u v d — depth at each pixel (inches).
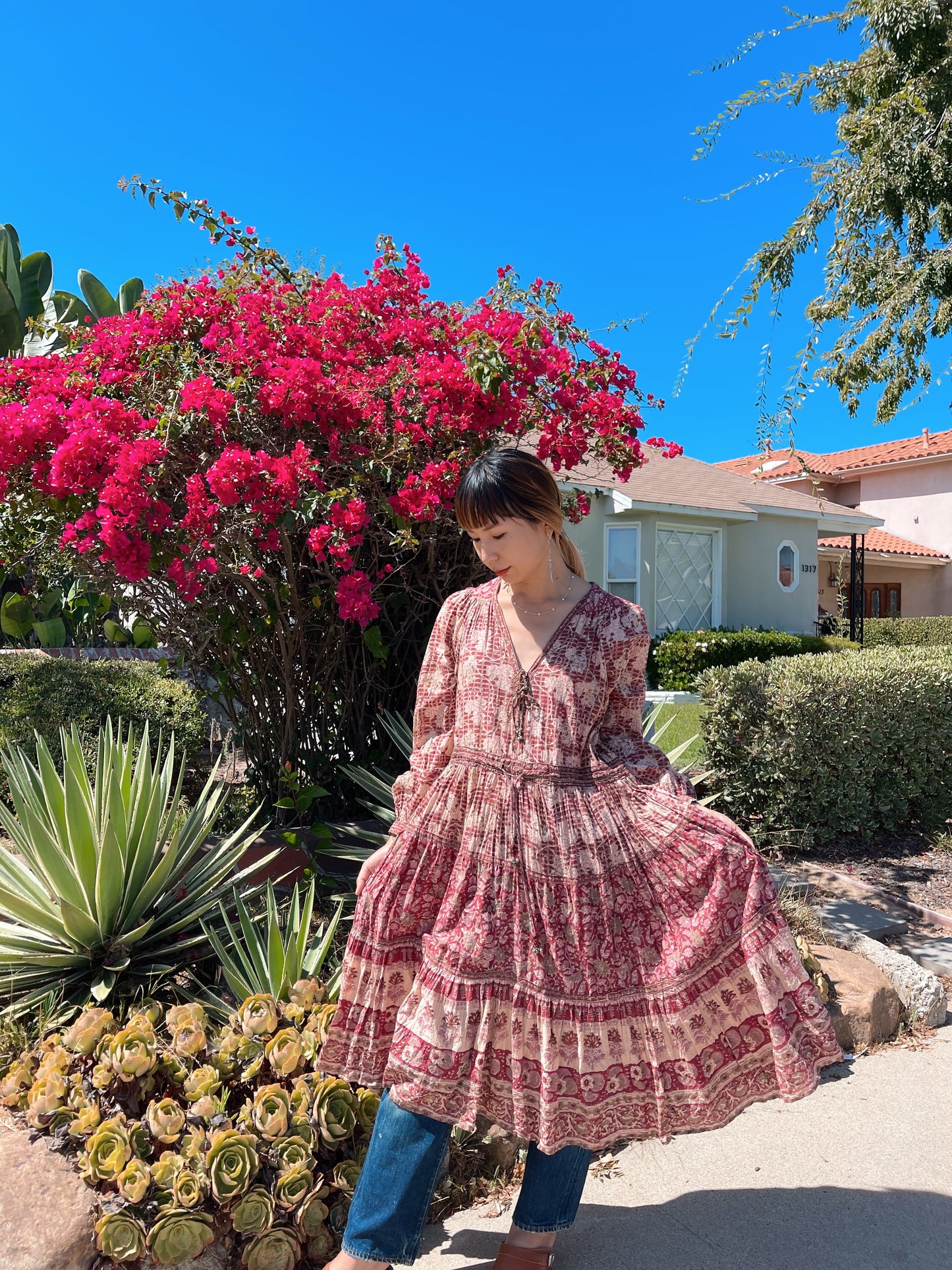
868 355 243.4
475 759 74.3
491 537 73.6
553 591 76.7
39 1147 84.9
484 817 72.9
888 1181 95.7
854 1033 127.9
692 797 76.0
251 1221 79.9
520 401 156.3
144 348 149.0
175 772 213.8
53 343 295.4
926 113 228.1
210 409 132.7
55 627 296.0
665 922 72.0
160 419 134.9
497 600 78.6
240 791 185.2
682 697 497.4
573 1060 69.4
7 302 349.1
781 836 214.2
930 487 1024.9
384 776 167.5
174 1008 98.2
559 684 73.4
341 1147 89.0
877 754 218.2
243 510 136.3
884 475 1072.2
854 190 228.1
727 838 73.4
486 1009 69.3
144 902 120.3
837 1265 82.5
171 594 155.0
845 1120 108.5
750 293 215.2
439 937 71.6
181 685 235.1
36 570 165.6
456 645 79.6
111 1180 80.4
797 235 219.1
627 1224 89.0
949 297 234.5
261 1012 95.8
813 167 238.4
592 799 72.7
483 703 75.0
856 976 135.3
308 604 157.9
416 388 150.7
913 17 223.6
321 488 139.6
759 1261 83.3
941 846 219.9
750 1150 102.3
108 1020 96.3
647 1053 69.9
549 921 70.3
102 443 132.8
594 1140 69.7
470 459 150.1
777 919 72.3
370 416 145.5
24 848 124.0
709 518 607.5
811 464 1031.6
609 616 75.4
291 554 146.4
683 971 69.9
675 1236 86.9
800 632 684.1
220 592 151.1
